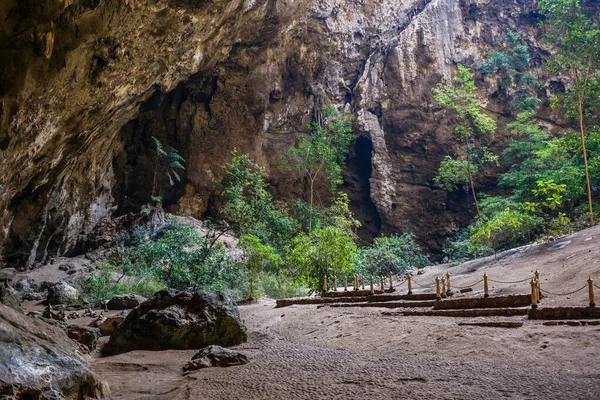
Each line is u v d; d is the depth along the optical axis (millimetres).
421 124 30312
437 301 8828
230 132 26484
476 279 11836
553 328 6047
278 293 16203
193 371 5449
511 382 4160
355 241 29828
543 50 30766
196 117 25750
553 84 30391
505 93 30281
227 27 18594
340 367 5336
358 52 30609
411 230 29781
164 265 16797
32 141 12094
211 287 15094
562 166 20562
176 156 24109
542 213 21297
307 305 11656
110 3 11141
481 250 18984
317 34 28484
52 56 10625
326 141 28109
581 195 22812
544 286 9062
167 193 25609
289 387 4453
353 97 30641
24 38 9609
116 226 22156
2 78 9828
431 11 30938
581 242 12141
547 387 3920
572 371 4410
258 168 25703
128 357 6602
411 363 5344
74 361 4227
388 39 31203
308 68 28750
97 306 13664
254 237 15867
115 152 23984
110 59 12633
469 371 4719
